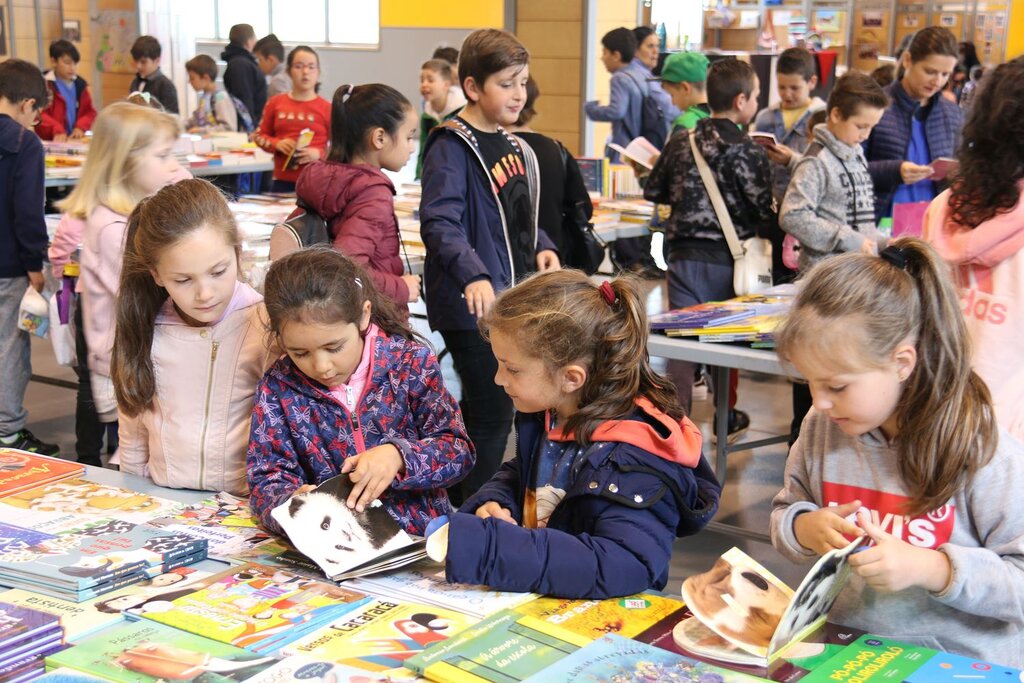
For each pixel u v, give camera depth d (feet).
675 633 4.67
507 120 10.74
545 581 5.03
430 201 10.35
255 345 6.68
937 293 4.76
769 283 13.94
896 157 15.39
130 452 7.00
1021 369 7.41
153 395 6.70
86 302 10.12
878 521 5.18
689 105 18.04
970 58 28.99
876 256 4.89
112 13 37.83
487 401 11.14
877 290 4.68
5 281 13.78
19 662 4.36
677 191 14.14
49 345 20.77
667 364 14.67
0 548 5.42
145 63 29.60
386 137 10.66
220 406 6.64
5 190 13.46
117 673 4.22
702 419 16.63
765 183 13.84
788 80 18.43
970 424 4.76
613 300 5.46
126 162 10.17
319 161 10.88
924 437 4.81
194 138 22.12
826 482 5.37
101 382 10.09
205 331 6.62
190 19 41.01
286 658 4.38
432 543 5.14
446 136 10.58
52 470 6.95
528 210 11.09
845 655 4.43
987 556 4.65
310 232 10.54
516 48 10.46
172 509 6.28
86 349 11.60
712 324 10.33
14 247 13.73
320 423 6.36
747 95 13.89
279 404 6.33
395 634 4.64
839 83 12.64
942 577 4.59
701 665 4.30
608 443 5.34
